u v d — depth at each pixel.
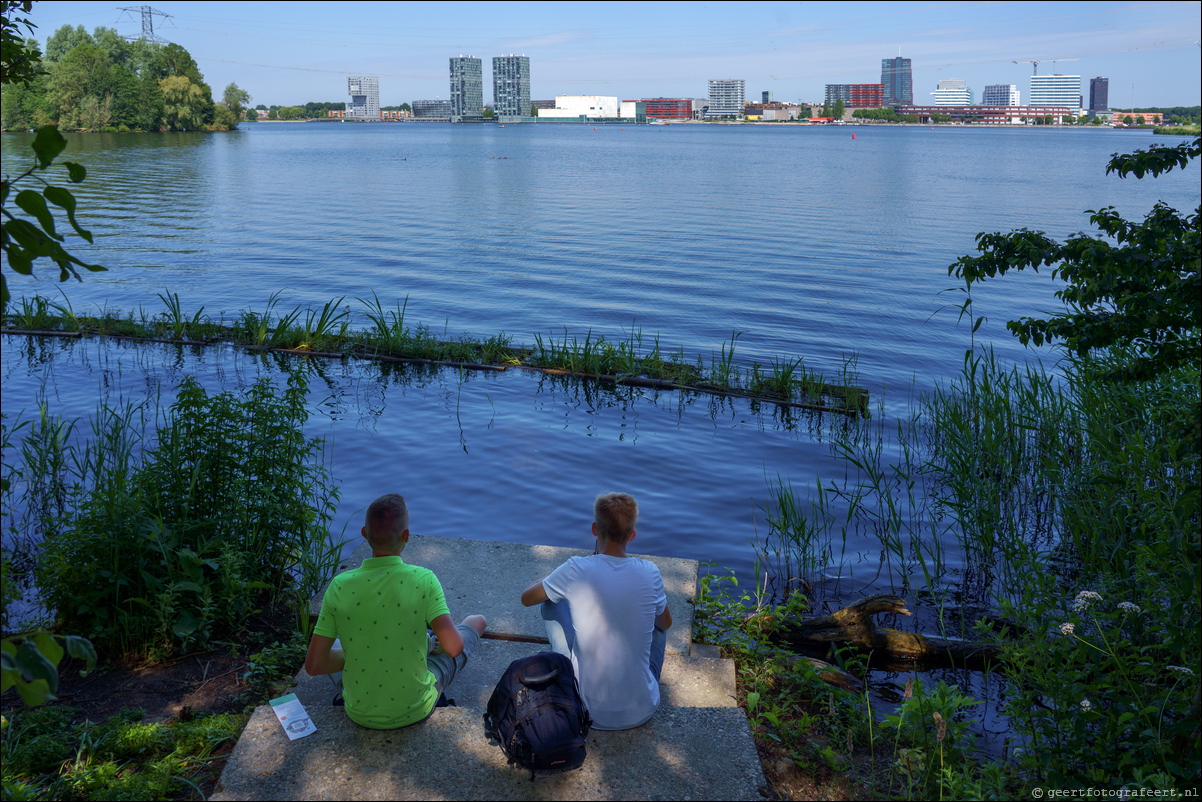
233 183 55.22
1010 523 7.84
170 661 5.02
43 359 14.41
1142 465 6.04
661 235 32.31
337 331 17.00
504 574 5.70
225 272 23.95
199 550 5.54
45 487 8.48
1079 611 5.46
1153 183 59.72
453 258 26.69
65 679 4.81
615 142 153.12
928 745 4.25
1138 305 4.67
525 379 14.02
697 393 13.29
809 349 16.30
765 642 5.58
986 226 34.84
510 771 3.61
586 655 3.88
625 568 3.93
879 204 44.12
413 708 3.85
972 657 5.80
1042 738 4.49
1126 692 4.45
